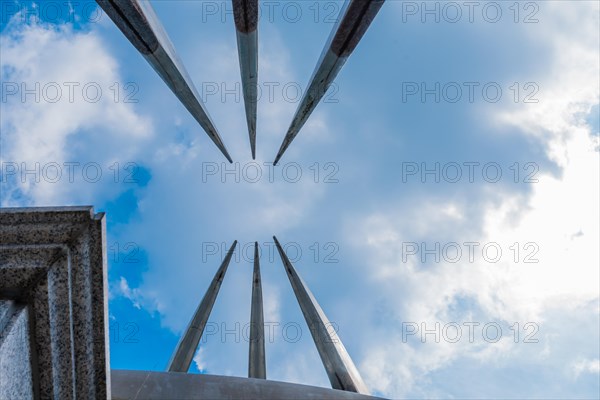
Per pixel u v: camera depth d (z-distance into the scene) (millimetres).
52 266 4465
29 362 4473
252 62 15008
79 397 4828
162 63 13266
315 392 8016
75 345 4707
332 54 13312
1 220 4527
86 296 4652
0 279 4414
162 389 7547
